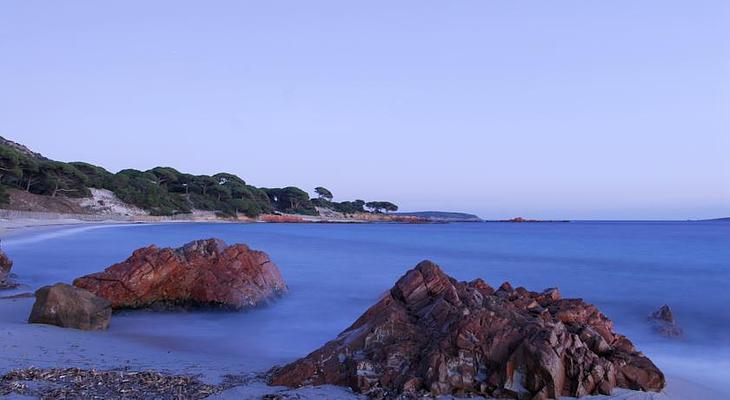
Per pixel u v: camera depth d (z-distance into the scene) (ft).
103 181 398.42
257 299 67.21
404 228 490.49
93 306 52.06
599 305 75.66
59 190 334.44
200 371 35.76
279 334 54.70
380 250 180.14
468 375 29.50
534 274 116.67
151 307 63.67
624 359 32.42
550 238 294.05
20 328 46.62
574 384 29.84
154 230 287.69
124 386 29.94
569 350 30.78
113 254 132.77
